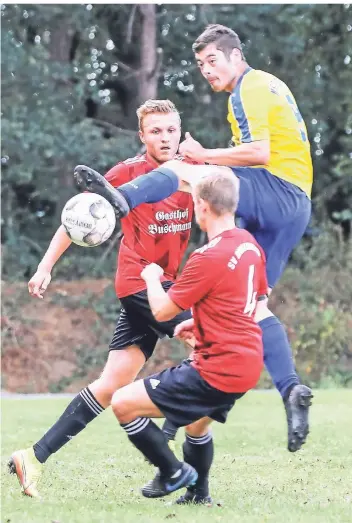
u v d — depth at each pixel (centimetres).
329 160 4334
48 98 3825
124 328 1105
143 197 998
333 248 3941
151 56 3981
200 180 908
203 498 994
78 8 3894
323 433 1570
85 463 1298
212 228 905
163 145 1076
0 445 1491
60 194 4053
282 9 3947
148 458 925
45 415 1967
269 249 1048
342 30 4100
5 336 3691
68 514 908
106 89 4278
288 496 1029
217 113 4106
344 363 3653
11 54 3741
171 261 1109
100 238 1002
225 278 874
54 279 4047
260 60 4034
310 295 3822
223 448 1430
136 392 902
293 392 957
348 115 4153
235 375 876
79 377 3638
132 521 862
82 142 3816
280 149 1038
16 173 3784
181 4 3947
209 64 1055
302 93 4097
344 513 917
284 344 988
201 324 891
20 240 4062
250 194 1023
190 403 894
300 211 1045
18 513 921
